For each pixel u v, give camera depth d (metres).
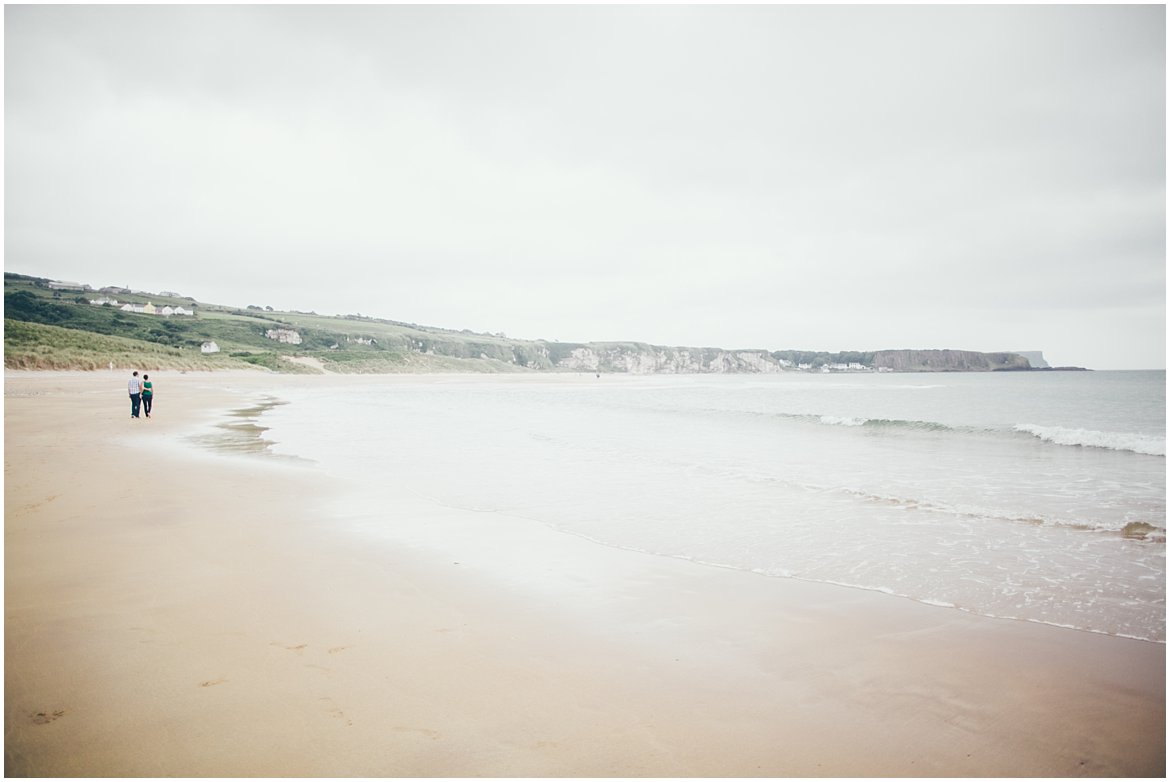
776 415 26.11
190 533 6.73
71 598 4.73
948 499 9.09
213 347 108.06
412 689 3.46
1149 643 4.24
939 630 4.46
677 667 3.82
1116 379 88.19
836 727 3.17
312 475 10.62
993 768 2.84
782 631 4.42
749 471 11.45
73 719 3.06
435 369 144.00
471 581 5.41
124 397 31.81
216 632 4.16
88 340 70.50
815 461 12.80
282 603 4.74
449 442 15.58
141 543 6.29
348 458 12.70
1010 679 3.72
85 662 3.67
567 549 6.48
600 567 5.89
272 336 136.62
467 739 2.99
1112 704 3.42
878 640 4.28
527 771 2.76
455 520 7.66
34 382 43.75
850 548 6.58
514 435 17.38
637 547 6.59
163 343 106.19
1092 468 12.02
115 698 3.27
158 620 4.34
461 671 3.69
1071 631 4.45
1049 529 7.34
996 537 7.00
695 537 6.99
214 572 5.44
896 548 6.58
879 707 3.38
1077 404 33.59
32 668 3.58
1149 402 35.19
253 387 51.69
